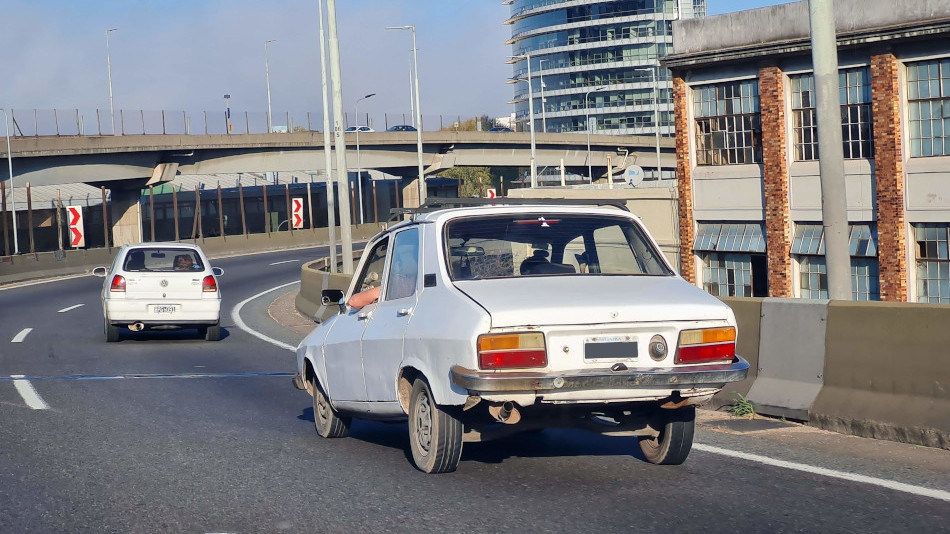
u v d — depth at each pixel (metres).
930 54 26.22
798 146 29.56
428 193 96.69
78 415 10.27
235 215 82.00
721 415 9.50
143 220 75.94
